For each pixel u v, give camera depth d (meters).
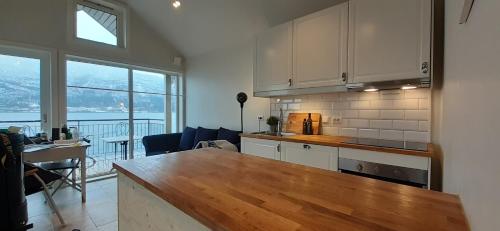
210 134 4.03
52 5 3.41
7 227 1.72
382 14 2.07
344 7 2.33
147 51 4.46
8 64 3.18
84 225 2.31
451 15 1.34
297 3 2.94
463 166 0.81
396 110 2.32
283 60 2.84
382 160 1.87
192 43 4.55
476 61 0.64
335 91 2.40
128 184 1.34
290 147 2.52
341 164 2.10
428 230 0.63
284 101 3.31
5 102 3.18
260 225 0.66
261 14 3.32
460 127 0.92
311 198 0.85
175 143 4.57
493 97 0.47
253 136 2.91
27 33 3.20
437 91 2.04
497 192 0.43
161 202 1.07
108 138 4.29
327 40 2.46
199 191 0.92
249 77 3.83
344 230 0.62
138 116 4.61
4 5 3.04
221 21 3.76
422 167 1.69
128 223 1.36
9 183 1.73
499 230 0.41
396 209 0.76
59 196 3.02
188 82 5.05
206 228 0.82
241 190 0.93
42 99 3.41
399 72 1.98
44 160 2.55
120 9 4.16
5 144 1.70
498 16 0.45
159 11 4.06
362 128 2.55
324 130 2.86
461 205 0.78
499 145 0.43
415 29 1.90
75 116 3.83
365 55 2.18
